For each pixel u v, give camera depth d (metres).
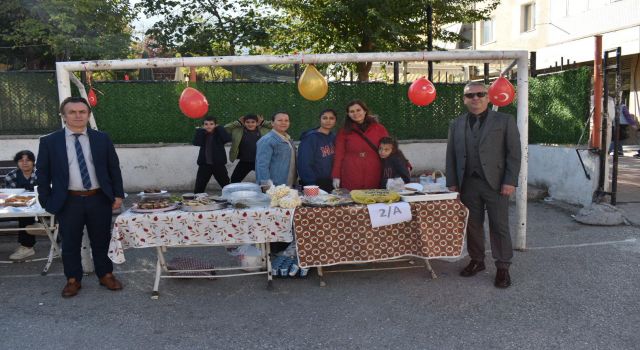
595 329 3.46
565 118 8.00
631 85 14.93
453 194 4.35
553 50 17.06
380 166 5.02
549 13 17.33
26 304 4.13
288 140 5.30
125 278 4.77
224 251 5.73
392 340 3.37
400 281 4.49
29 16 11.48
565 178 7.74
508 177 4.20
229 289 4.40
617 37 14.31
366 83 9.65
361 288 4.35
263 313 3.87
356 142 4.98
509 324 3.57
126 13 12.10
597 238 5.77
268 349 3.29
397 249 4.36
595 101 6.95
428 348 3.25
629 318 3.62
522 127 5.23
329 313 3.84
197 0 12.27
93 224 4.27
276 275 4.67
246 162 7.44
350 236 4.25
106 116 9.00
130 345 3.38
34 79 8.55
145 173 9.16
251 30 12.45
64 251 4.24
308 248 4.22
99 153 4.18
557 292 4.14
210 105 9.21
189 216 4.10
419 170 10.00
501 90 4.93
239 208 4.27
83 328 3.65
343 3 11.07
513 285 4.33
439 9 11.66
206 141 7.50
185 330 3.60
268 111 9.37
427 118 10.05
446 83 10.04
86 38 11.01
